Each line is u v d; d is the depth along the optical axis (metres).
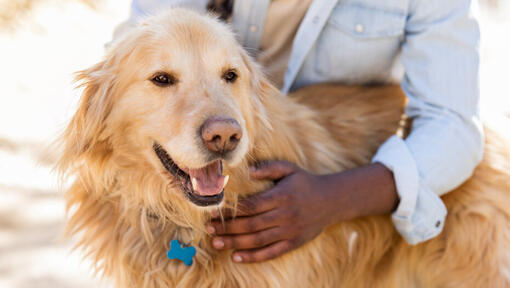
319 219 2.33
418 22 2.71
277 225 2.27
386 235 2.84
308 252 2.55
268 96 2.56
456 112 2.55
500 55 11.07
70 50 8.27
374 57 2.88
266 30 2.95
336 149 2.78
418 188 2.46
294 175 2.33
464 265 2.75
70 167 2.45
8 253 4.04
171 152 2.15
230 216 2.39
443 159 2.49
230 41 2.42
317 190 2.32
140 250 2.50
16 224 4.48
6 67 7.69
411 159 2.45
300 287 2.50
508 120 2.96
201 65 2.24
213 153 2.09
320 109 2.91
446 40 2.62
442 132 2.52
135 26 2.52
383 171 2.45
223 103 2.15
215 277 2.44
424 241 2.82
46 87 7.48
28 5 8.48
